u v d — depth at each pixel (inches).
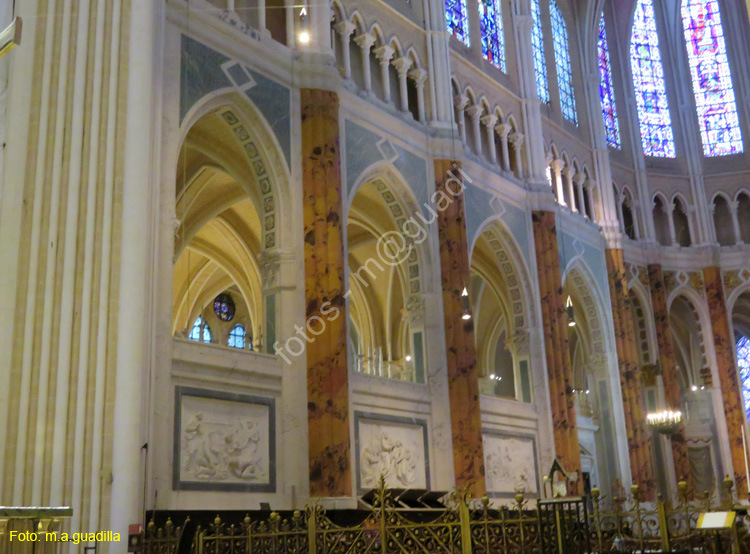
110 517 451.2
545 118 1198.3
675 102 1486.2
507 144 1102.4
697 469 1302.9
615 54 1481.3
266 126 717.9
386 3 909.8
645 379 1299.2
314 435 678.5
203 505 593.6
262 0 748.6
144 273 501.0
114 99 511.8
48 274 469.7
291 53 762.2
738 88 1476.4
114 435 464.8
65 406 456.1
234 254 1154.0
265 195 735.7
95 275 480.4
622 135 1432.1
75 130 495.2
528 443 995.9
